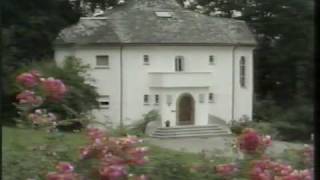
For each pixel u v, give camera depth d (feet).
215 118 131.44
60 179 10.12
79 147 11.46
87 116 13.44
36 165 11.26
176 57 130.11
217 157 12.69
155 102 128.67
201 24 133.59
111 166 10.27
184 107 131.03
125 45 124.98
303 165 11.59
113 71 124.47
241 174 11.52
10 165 11.15
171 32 130.21
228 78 131.13
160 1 136.36
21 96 11.14
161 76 128.06
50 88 11.27
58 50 108.37
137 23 129.39
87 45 118.21
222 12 136.67
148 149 11.69
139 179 10.66
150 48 127.85
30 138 11.95
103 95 124.88
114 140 10.96
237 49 129.39
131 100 126.72
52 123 12.36
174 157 12.71
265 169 11.12
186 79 130.31
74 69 103.81
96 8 127.44
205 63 131.75
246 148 11.55
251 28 106.73
